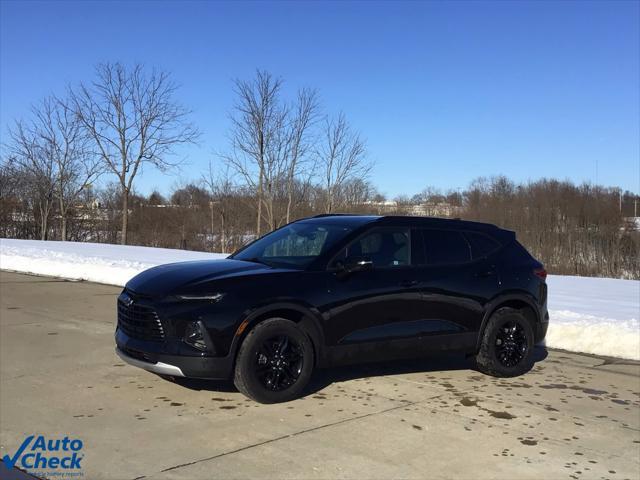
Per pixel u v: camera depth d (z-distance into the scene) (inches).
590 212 1596.9
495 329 251.9
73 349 281.4
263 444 171.5
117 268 557.0
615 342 308.7
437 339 239.0
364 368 263.1
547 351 316.8
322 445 172.2
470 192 1776.6
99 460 157.8
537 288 265.7
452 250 250.4
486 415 204.7
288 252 239.1
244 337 201.9
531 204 1649.9
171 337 197.8
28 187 1437.0
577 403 223.1
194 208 1572.3
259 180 1019.9
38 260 621.3
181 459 159.5
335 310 216.1
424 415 202.1
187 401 207.9
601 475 159.2
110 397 210.8
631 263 1493.6
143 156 1148.5
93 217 1567.4
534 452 173.3
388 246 237.3
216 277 207.6
